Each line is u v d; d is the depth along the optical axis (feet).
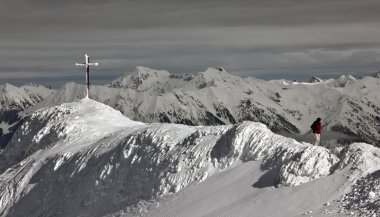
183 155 136.26
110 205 142.51
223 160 131.03
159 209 126.93
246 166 126.21
